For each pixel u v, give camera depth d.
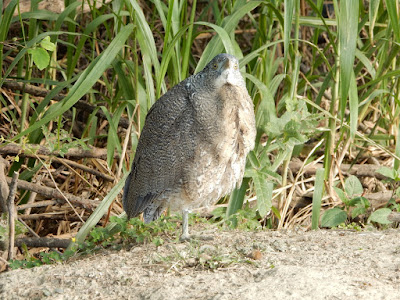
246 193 12.20
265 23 12.26
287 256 8.32
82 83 9.59
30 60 12.33
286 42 9.97
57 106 10.87
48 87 13.48
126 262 8.26
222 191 9.66
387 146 13.59
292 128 10.77
